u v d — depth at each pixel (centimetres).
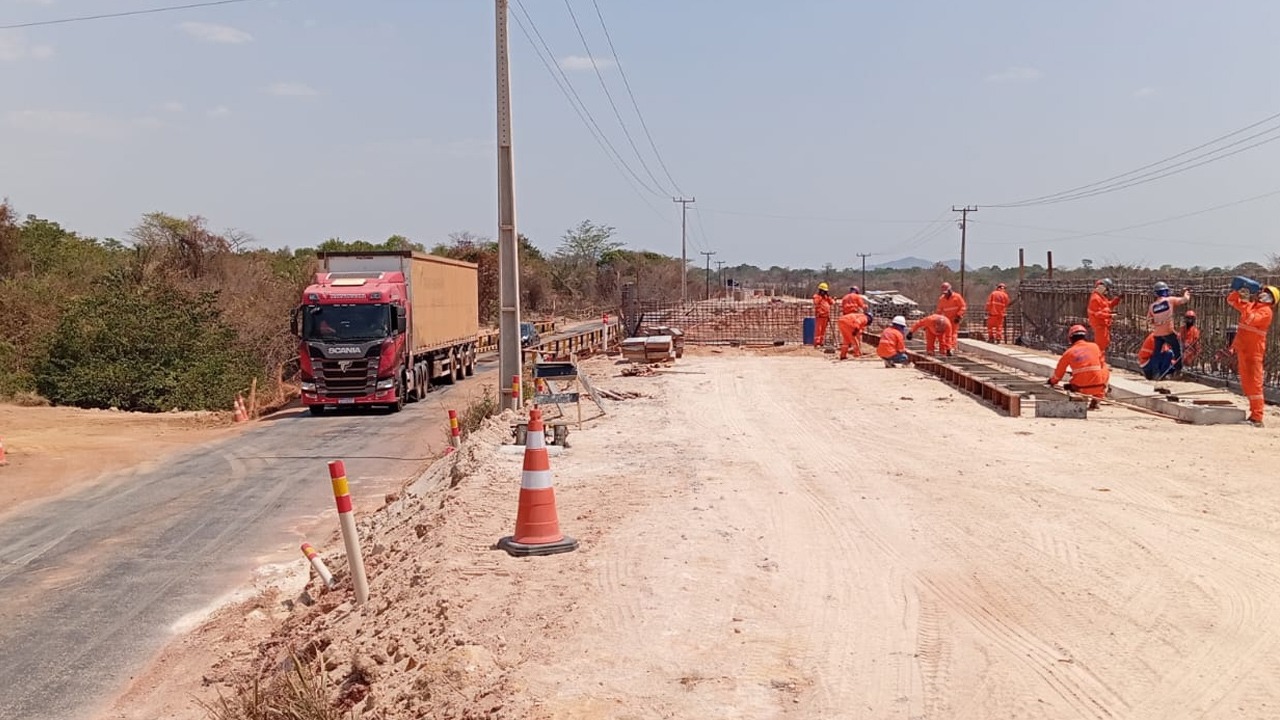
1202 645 698
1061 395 2084
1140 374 2797
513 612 773
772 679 643
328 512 1583
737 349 4088
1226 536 998
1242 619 752
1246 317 1797
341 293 2830
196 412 3084
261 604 1102
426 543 1008
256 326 4212
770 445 1586
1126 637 715
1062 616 761
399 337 2905
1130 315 3066
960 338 4259
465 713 613
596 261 11888
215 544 1396
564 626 741
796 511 1108
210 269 5200
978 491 1216
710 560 909
